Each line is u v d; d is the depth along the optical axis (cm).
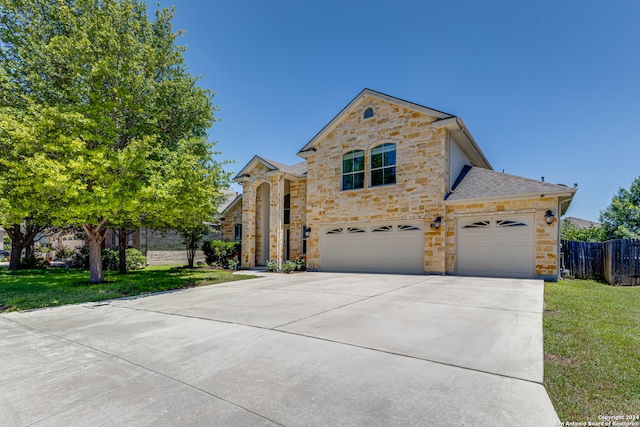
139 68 1232
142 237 2312
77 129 1022
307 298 872
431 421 277
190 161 1112
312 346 473
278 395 329
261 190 2102
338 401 315
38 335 572
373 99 1612
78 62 1115
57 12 1289
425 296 855
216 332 561
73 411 309
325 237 1744
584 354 432
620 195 2450
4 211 950
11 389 358
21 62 1319
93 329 607
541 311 666
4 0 1295
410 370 382
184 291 1069
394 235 1529
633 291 1053
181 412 301
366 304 767
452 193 1448
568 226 2831
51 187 923
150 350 477
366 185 1611
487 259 1327
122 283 1215
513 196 1259
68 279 1395
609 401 314
